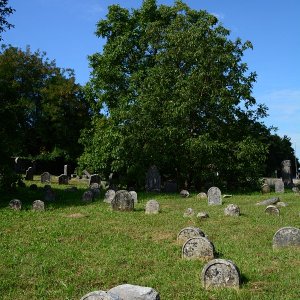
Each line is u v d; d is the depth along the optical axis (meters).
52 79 59.84
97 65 36.69
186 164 32.22
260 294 8.30
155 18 35.88
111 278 9.42
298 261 10.48
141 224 16.00
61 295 8.41
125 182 33.84
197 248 10.92
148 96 31.59
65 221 16.66
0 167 25.30
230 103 30.66
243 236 13.62
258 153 31.17
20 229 15.05
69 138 57.38
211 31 31.88
